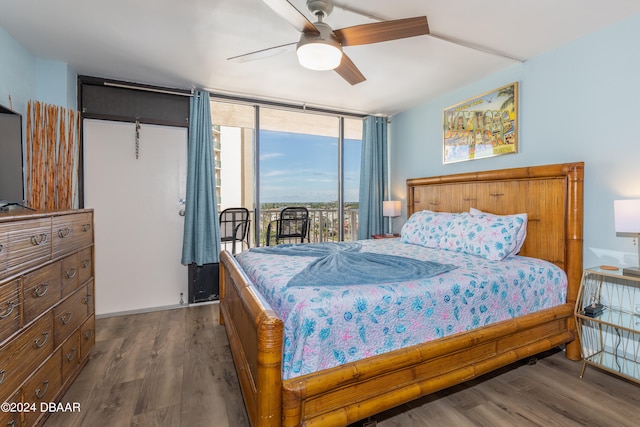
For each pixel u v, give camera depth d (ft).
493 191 9.23
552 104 8.08
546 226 7.80
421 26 5.57
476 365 5.71
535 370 6.77
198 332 8.75
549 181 7.76
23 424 4.45
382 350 4.92
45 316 5.08
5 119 6.07
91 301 7.13
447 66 9.09
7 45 7.26
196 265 11.09
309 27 5.43
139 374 6.56
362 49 8.06
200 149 10.80
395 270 6.17
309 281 5.35
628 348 6.69
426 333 5.30
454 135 10.94
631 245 6.65
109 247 10.24
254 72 9.50
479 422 5.16
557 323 6.94
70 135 8.11
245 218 12.64
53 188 7.63
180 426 5.05
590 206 7.33
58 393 5.50
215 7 6.34
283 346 4.33
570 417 5.25
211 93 11.21
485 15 6.56
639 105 6.49
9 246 4.21
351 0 6.05
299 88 10.84
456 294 5.61
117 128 10.26
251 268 6.88
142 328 9.02
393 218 14.24
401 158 13.76
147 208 10.68
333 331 4.55
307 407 4.27
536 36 7.43
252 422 4.39
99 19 6.76
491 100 9.61
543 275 6.89
